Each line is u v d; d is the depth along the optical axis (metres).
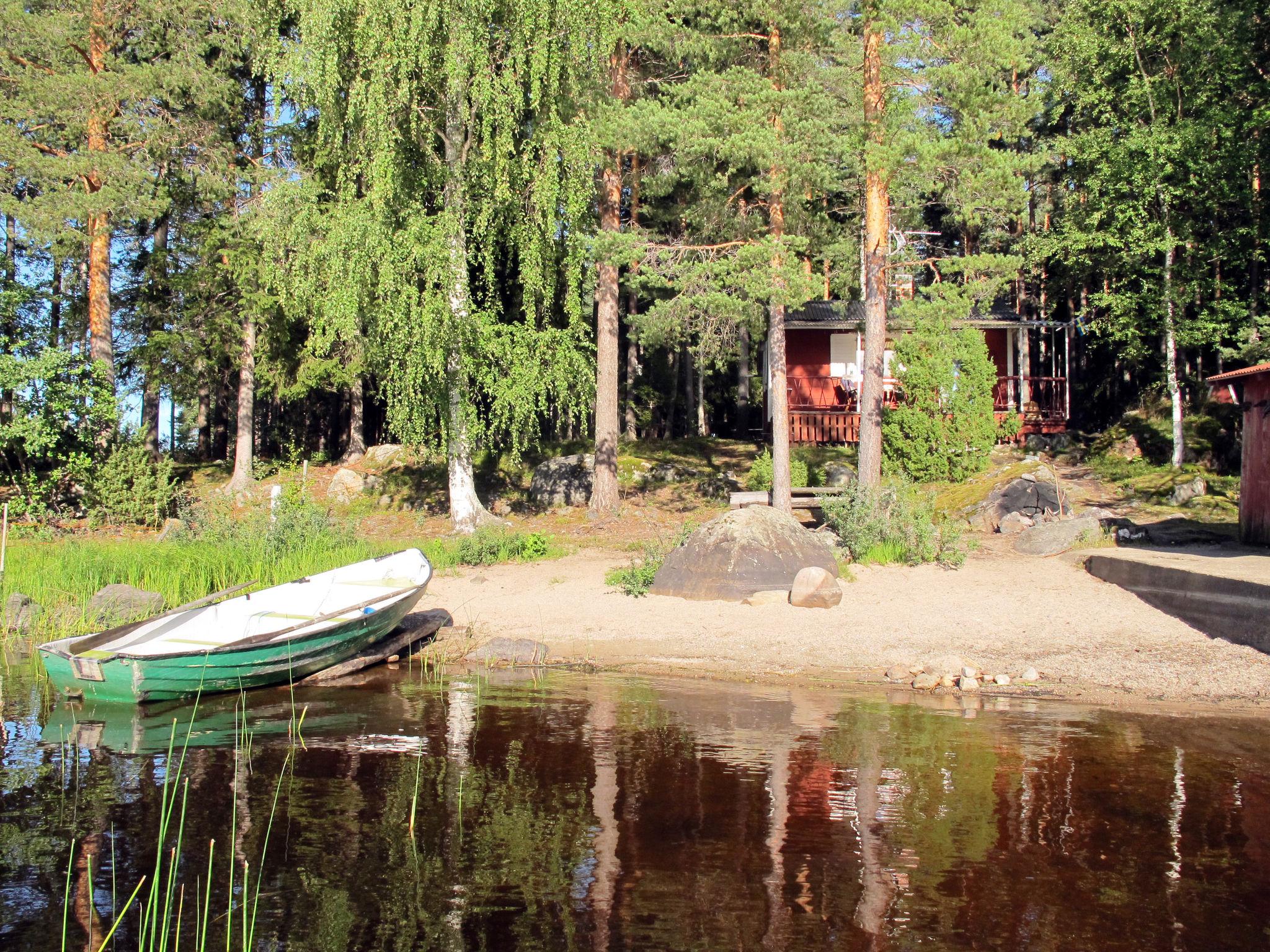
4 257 26.05
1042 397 30.00
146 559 16.59
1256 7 22.53
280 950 4.97
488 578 17.33
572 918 5.28
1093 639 12.21
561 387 21.19
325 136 20.86
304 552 17.47
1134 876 5.78
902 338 23.31
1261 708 9.66
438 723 9.31
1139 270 24.84
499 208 20.86
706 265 19.08
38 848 6.27
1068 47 25.19
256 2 21.95
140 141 25.16
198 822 6.69
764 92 18.09
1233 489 21.62
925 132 18.11
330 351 27.38
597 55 20.67
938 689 10.62
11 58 24.59
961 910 5.35
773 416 20.92
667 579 15.52
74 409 25.22
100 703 10.25
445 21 19.11
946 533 17.11
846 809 6.86
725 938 5.05
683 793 7.21
